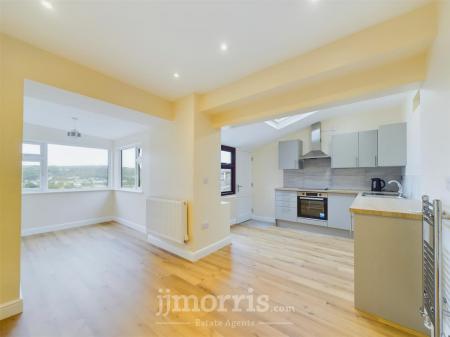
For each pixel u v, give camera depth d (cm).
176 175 313
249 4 143
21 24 160
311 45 188
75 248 329
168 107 312
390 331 157
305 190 443
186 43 186
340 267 263
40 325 161
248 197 555
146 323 164
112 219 519
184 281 228
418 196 279
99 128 421
